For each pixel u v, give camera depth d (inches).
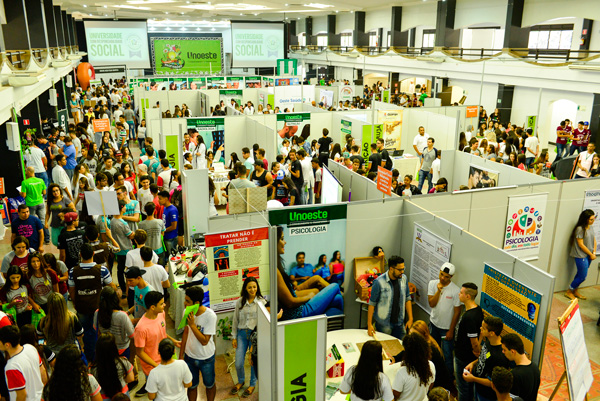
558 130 539.5
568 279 268.2
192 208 280.7
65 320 162.1
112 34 1270.9
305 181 364.5
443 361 154.6
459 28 840.9
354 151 414.3
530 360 161.2
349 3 965.8
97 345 141.3
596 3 592.1
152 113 566.6
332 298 219.6
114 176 277.4
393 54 995.9
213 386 171.8
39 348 153.1
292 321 123.0
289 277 209.9
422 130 452.4
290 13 1312.7
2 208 347.6
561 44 755.4
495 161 343.6
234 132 516.4
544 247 255.3
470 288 171.5
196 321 162.9
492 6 756.6
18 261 202.2
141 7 1018.7
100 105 765.3
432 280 203.8
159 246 241.4
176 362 140.6
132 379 152.6
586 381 166.7
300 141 444.1
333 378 177.6
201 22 1601.9
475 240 186.9
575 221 258.5
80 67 834.2
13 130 339.6
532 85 666.2
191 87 848.3
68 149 400.5
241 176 289.0
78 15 1269.7
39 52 491.5
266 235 200.1
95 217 257.0
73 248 225.5
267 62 1392.7
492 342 153.5
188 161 400.2
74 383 125.4
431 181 386.6
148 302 157.4
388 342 195.6
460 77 810.2
